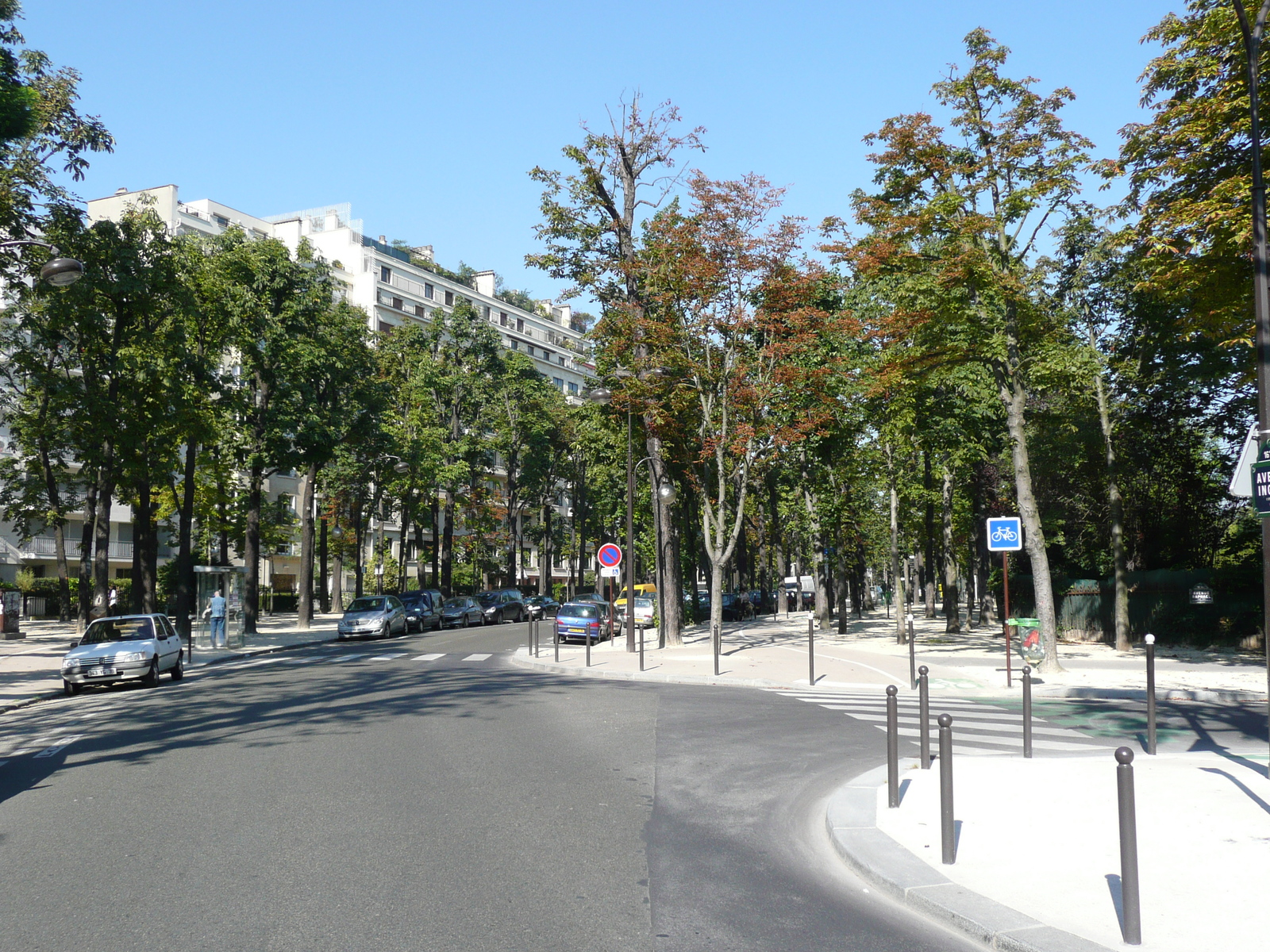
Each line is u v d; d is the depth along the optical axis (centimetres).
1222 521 3019
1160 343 2480
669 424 2939
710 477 3322
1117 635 2591
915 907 568
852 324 2577
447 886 602
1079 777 895
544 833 739
